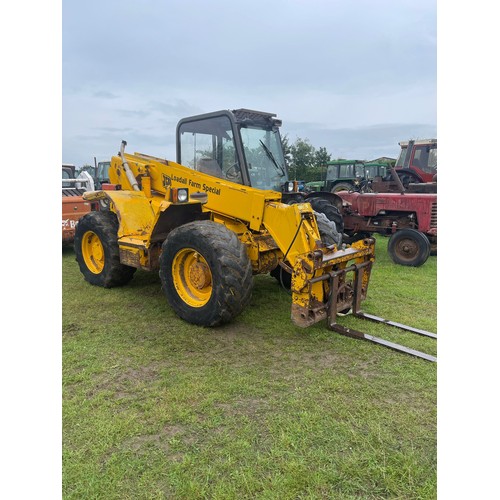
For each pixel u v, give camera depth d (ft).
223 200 14.33
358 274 13.64
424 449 7.44
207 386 9.61
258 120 15.55
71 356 11.15
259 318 13.93
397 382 9.77
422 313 14.76
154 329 13.07
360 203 26.81
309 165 105.50
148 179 16.97
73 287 17.94
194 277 13.29
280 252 14.98
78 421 8.29
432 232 24.56
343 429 8.01
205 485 6.65
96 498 6.42
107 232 17.11
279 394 9.30
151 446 7.59
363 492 6.54
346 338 12.25
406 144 41.42
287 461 7.16
